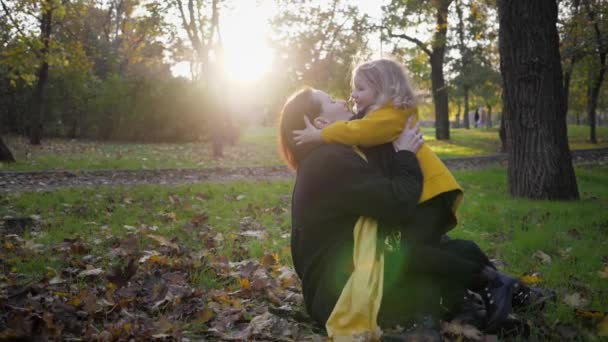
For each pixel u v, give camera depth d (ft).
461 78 105.19
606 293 12.26
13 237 17.47
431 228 9.33
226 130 82.58
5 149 45.29
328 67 68.54
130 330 9.53
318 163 9.27
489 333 9.50
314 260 9.62
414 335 8.72
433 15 77.92
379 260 9.06
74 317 10.09
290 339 9.69
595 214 22.70
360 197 8.97
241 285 12.62
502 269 14.37
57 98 91.91
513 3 28.66
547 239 17.43
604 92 118.62
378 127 9.23
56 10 51.75
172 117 91.97
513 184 29.32
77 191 27.91
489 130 133.90
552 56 28.45
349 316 8.76
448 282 9.59
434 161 9.61
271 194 28.40
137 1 64.39
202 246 17.07
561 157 28.43
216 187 31.04
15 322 9.29
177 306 11.00
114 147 73.41
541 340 9.51
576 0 66.74
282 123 10.18
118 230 18.83
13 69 51.06
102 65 109.09
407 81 9.65
